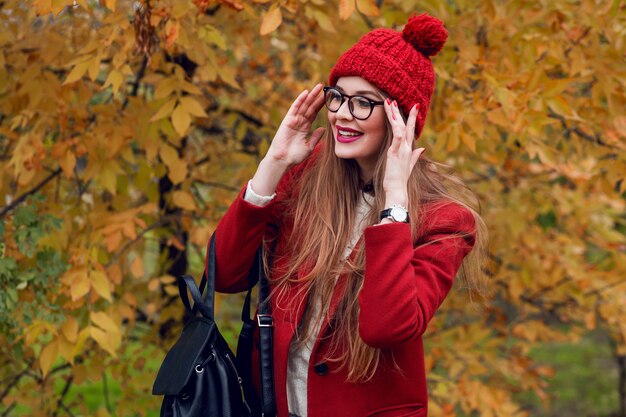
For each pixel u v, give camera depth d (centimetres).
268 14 247
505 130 332
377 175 190
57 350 277
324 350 188
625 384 782
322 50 355
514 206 415
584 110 318
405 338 170
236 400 191
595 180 340
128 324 375
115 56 268
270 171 197
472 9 326
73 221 331
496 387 412
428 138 356
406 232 174
